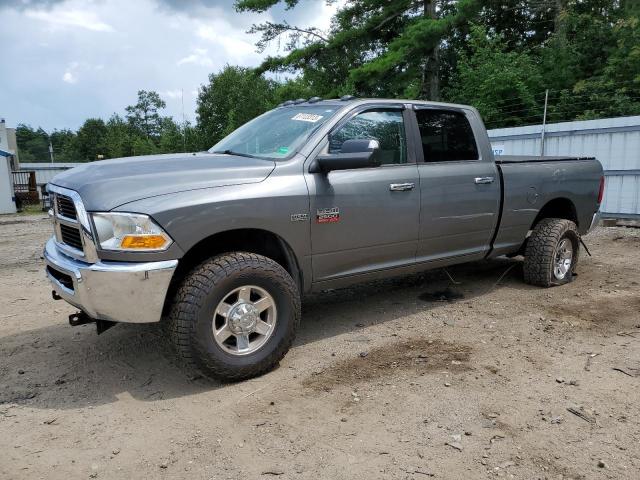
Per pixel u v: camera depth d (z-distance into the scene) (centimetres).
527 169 553
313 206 392
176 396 346
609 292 564
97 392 355
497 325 466
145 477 262
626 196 1032
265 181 374
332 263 414
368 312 511
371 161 376
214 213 346
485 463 267
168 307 370
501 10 2303
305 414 317
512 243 557
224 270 344
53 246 395
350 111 430
